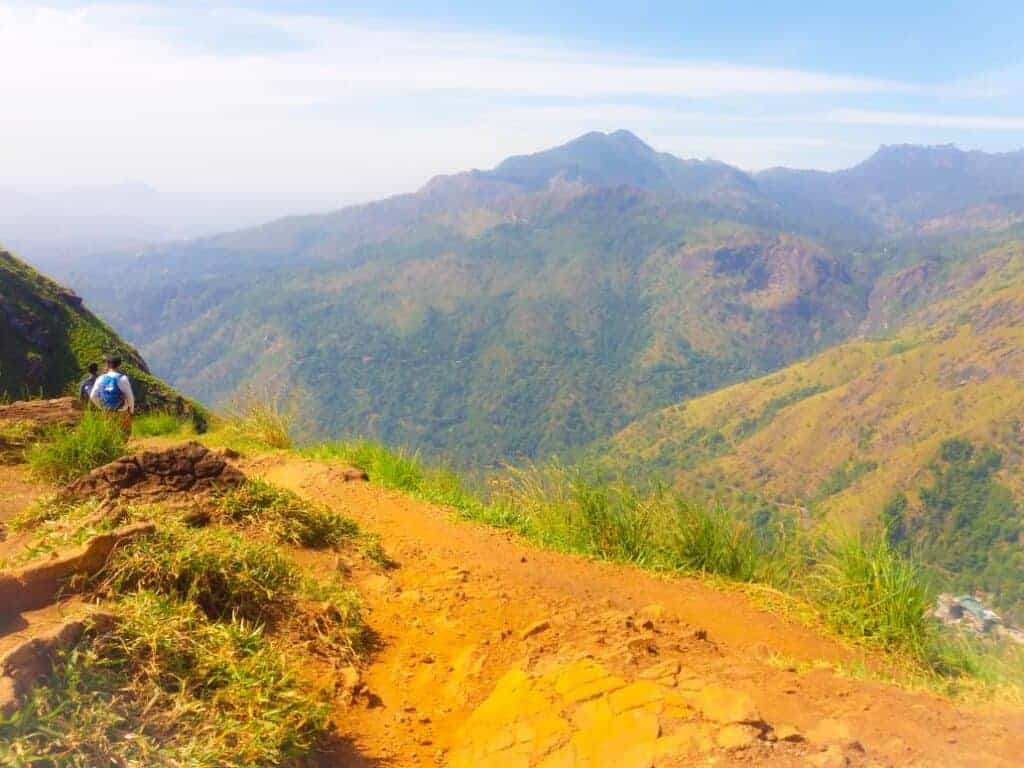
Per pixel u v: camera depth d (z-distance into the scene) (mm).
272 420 12859
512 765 3494
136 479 6379
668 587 6953
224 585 4695
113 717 3047
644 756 3283
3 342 31078
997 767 3240
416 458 10688
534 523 8523
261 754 3268
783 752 3283
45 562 4125
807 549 7242
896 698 4277
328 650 4727
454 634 5242
